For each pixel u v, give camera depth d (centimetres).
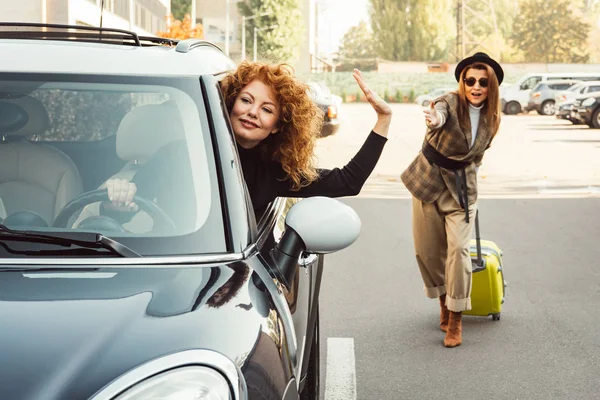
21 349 212
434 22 10775
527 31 11162
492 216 1259
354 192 373
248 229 281
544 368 592
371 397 535
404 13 10838
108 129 300
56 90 304
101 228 275
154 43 399
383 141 378
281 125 349
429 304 759
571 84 4816
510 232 1119
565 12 11162
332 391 539
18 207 285
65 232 264
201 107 304
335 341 646
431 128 626
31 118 300
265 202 355
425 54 10812
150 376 208
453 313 641
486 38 11075
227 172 291
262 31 9106
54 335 217
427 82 8281
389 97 8225
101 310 229
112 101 303
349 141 2708
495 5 11106
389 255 965
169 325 225
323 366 587
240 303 243
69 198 287
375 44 10938
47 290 237
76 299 233
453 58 10894
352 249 995
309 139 352
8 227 278
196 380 208
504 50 11075
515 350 630
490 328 686
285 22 9119
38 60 313
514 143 2839
